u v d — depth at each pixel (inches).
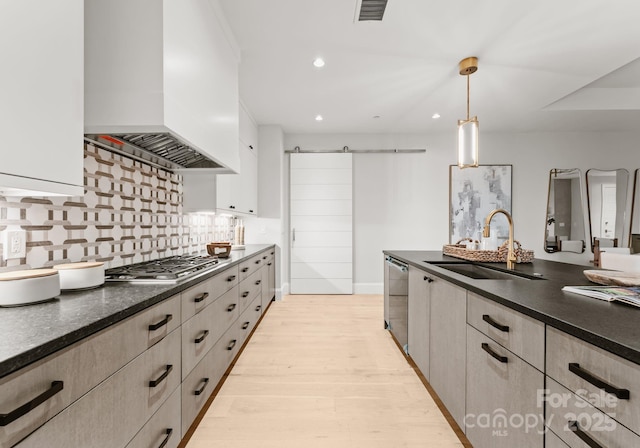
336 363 103.3
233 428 70.1
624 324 34.6
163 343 52.1
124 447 41.4
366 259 204.8
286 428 70.1
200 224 129.9
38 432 28.2
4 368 24.4
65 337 30.9
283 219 199.5
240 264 104.2
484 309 54.5
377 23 93.0
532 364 42.1
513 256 85.3
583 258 203.9
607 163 204.1
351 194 202.2
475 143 105.0
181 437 59.6
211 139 77.7
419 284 90.0
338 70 121.3
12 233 49.5
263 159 188.7
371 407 78.4
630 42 102.0
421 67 118.6
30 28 37.8
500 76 126.2
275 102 152.9
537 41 101.5
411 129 196.5
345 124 186.7
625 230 203.3
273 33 97.3
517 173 204.8
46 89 40.3
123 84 54.8
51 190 41.2
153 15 54.8
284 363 103.2
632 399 28.3
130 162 81.8
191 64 66.2
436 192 204.5
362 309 167.8
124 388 41.5
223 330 85.1
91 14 55.6
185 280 61.9
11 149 35.3
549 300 45.8
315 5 85.0
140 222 86.4
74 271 50.9
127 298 46.9
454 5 84.8
